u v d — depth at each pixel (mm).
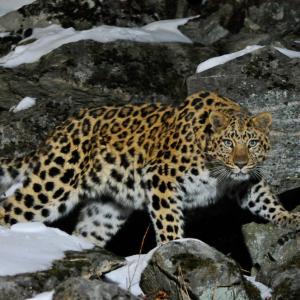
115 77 37812
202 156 29750
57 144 31766
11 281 22750
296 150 32375
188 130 30172
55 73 37750
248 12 44062
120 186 31625
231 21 42781
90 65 38000
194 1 44906
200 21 42469
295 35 43781
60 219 33625
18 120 35844
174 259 23250
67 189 31672
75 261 24562
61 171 31625
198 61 39219
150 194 30328
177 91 38094
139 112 31984
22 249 24750
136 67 38250
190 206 30719
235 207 32812
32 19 44125
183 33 42000
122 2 44125
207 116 30328
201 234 33688
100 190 31844
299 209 31875
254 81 33156
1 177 32531
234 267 23266
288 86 32875
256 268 29266
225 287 22859
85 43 38875
